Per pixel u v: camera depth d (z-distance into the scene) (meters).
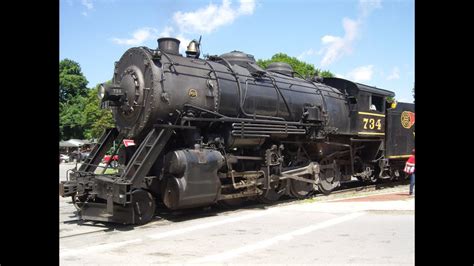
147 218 8.69
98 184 8.45
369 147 15.68
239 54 11.80
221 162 9.58
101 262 5.80
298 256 6.04
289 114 11.81
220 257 6.02
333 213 9.62
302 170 12.30
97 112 48.75
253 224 8.46
